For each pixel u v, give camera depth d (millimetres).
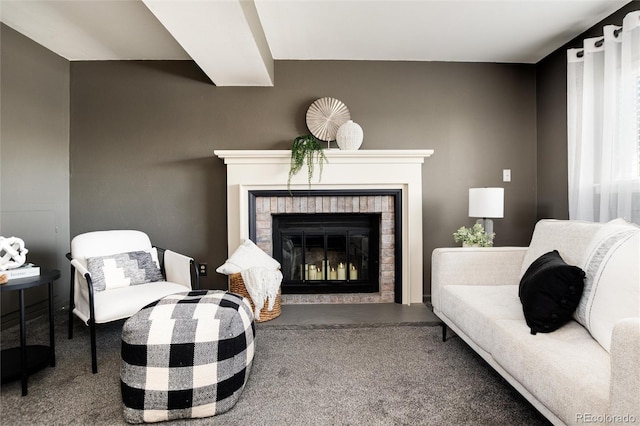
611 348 913
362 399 1576
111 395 1625
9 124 2570
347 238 3162
